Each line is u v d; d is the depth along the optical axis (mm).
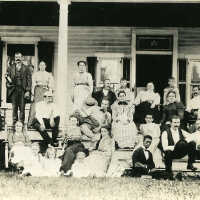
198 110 17109
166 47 19328
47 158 15953
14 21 19297
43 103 16438
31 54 19359
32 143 16203
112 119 16656
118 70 19328
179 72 19297
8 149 16234
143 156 15656
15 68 18391
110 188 14312
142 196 13562
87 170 15805
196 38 19266
